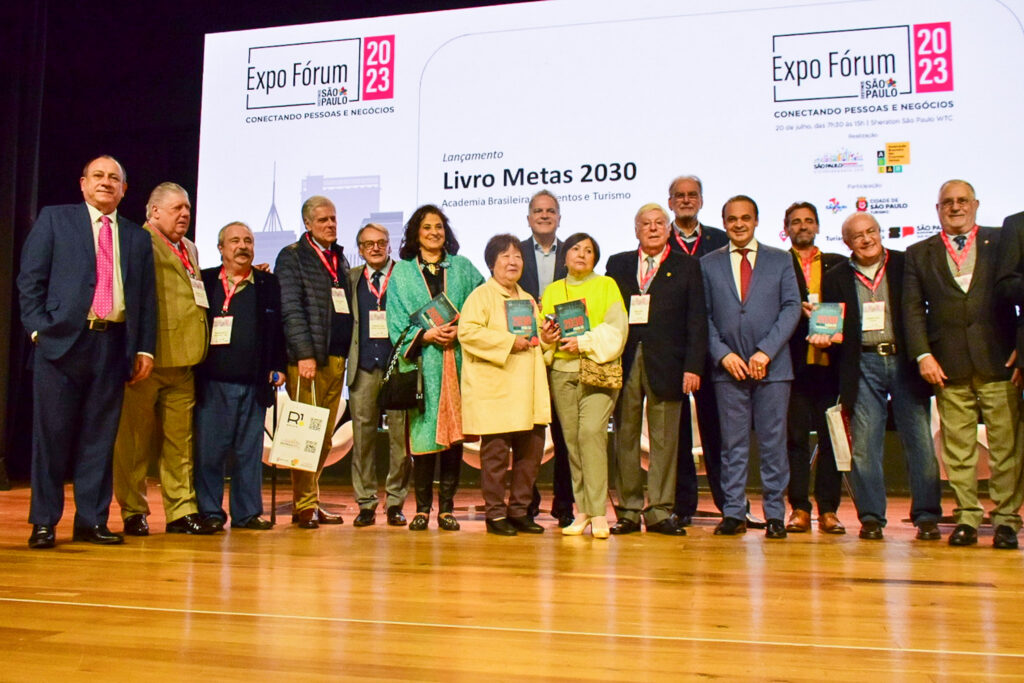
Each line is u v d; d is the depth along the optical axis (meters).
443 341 3.87
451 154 6.32
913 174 5.70
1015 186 5.55
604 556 2.99
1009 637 1.80
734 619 1.95
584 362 3.65
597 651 1.65
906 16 5.74
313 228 4.21
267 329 4.01
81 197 7.60
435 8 6.58
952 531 3.80
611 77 6.11
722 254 4.00
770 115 5.89
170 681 1.43
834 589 2.35
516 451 3.88
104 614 1.94
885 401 3.83
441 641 1.71
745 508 3.86
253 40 6.69
